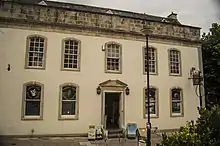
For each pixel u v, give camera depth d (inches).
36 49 615.5
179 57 769.6
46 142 544.1
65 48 640.4
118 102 684.7
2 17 590.2
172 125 719.1
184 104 751.1
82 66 644.1
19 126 573.6
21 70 591.5
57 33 634.2
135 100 684.1
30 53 609.9
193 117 754.8
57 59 624.7
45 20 627.5
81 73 639.8
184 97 754.8
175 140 218.2
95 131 600.4
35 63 611.5
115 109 687.7
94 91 644.1
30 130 580.7
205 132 210.8
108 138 614.9
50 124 597.0
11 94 576.1
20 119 576.1
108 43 679.1
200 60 799.1
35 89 601.6
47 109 599.5
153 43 737.0
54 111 604.1
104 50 669.9
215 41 874.1
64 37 638.5
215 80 854.5
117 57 688.4
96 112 637.9
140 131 611.8
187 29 797.2
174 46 767.1
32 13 619.2
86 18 668.7
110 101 689.6
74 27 648.4
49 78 611.2
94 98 641.0
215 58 848.9
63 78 622.5
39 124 589.0
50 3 784.3
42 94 600.1
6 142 528.7
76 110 622.8
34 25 614.9
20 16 607.8
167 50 753.0
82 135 617.6
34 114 596.1
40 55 617.0
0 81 571.8
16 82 583.8
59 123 604.7
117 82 668.7
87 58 652.1
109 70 673.0
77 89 629.6
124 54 693.3
